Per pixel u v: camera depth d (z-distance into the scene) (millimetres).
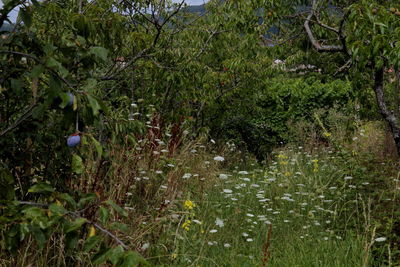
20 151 3266
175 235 4500
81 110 2086
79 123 2205
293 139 11508
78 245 3570
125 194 4465
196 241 4488
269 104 12680
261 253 4535
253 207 6234
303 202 6332
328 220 5742
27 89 3160
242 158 10414
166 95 7555
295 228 5621
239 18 6840
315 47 5441
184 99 8180
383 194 5711
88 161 4219
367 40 4750
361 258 4359
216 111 10383
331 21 6289
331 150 9562
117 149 4953
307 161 9477
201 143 8516
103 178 4273
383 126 9508
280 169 8562
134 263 1609
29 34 2658
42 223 1887
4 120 3076
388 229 4922
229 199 6363
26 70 2588
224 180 7449
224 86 9867
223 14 7352
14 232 1948
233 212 5918
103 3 4977
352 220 5578
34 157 3422
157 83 7191
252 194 6859
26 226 1910
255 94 10758
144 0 6957
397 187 5559
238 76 9375
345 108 11406
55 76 1963
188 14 7738
